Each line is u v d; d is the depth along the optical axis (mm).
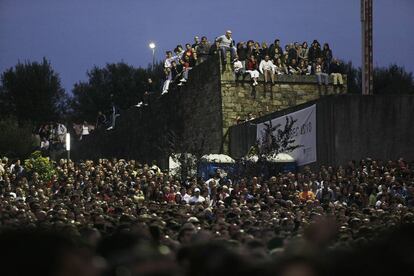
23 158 72438
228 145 49969
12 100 98812
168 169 44031
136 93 100750
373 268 4805
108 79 102250
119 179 36719
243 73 51000
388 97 41344
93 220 19734
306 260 4332
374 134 41156
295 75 52250
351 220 20875
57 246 4359
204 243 5875
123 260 5152
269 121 42188
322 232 9391
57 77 100562
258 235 15133
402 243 4977
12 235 4375
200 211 25094
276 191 34188
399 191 32031
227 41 51500
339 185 34469
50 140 75625
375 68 86625
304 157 42438
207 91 51938
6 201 27094
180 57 57375
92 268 4480
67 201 27703
